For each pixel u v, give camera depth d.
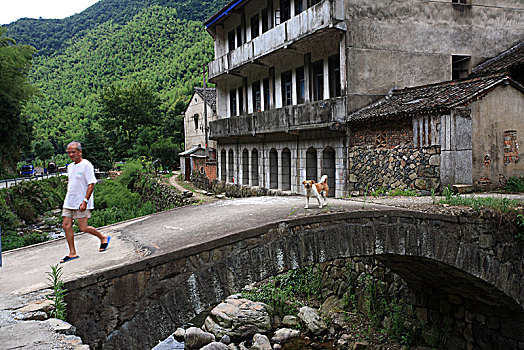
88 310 4.88
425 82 16.41
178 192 25.81
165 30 113.50
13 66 40.12
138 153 49.72
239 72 22.11
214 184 26.25
